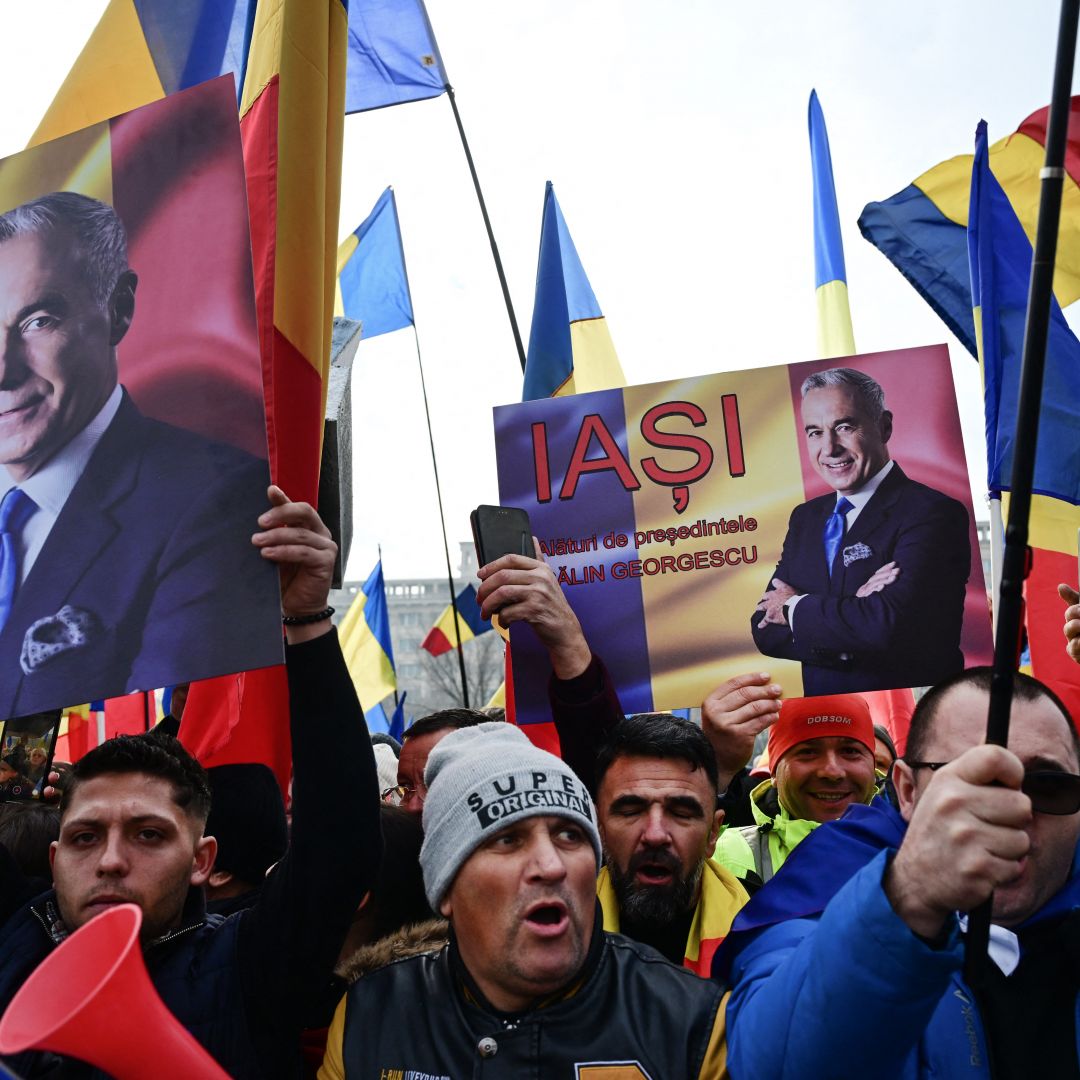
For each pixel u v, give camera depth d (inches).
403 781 146.6
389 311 287.7
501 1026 80.0
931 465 130.9
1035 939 77.8
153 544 93.7
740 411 135.9
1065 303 157.9
